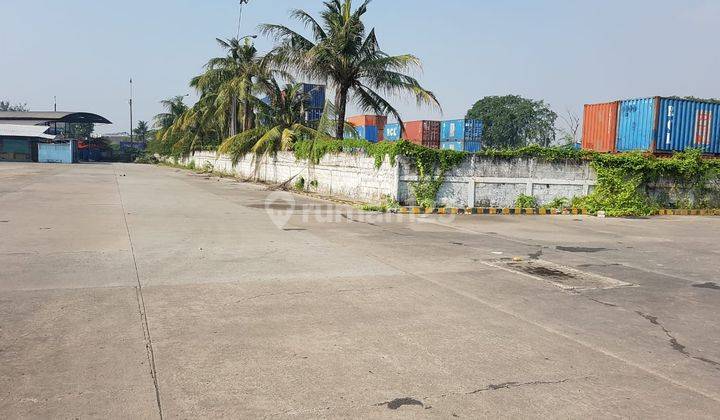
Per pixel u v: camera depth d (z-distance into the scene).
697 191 18.81
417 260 7.97
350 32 19.66
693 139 19.08
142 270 6.67
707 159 18.73
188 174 36.84
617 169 17.59
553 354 4.25
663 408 3.37
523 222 14.12
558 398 3.46
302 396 3.37
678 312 5.60
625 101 19.56
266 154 28.55
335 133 21.59
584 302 5.88
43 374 3.58
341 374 3.73
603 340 4.62
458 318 5.12
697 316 5.47
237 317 4.91
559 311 5.48
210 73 33.16
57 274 6.33
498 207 16.89
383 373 3.77
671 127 18.58
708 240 11.45
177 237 9.34
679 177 18.47
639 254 9.29
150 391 3.38
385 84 20.56
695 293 6.47
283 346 4.23
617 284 6.81
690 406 3.40
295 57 20.44
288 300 5.53
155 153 66.81
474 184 16.62
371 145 17.48
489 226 12.91
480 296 5.96
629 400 3.46
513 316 5.24
